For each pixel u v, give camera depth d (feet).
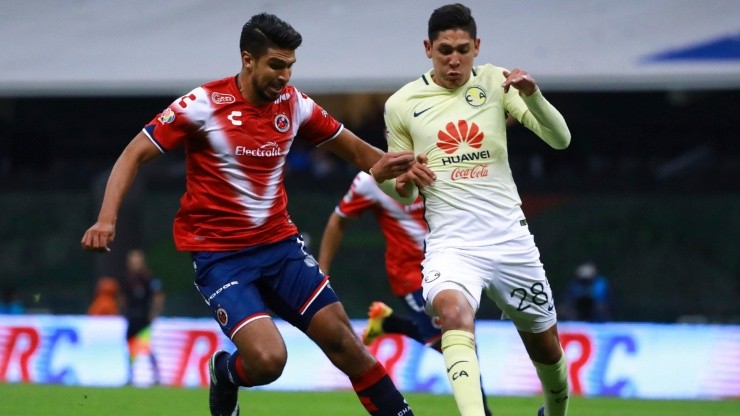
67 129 277.44
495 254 74.74
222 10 201.77
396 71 197.67
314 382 173.58
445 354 68.80
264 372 67.41
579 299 213.66
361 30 199.72
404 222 103.24
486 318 243.60
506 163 76.79
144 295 182.50
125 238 247.29
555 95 262.67
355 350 69.77
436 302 71.87
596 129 276.82
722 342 171.42
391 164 70.74
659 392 170.09
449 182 75.87
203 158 69.97
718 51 190.29
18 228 337.93
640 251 309.42
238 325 68.03
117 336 184.75
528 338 78.18
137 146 68.44
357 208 104.73
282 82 68.80
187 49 201.67
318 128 73.15
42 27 204.44
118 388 153.07
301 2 200.85
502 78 77.87
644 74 191.62
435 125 76.38
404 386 168.25
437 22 75.82
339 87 199.52
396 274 104.42
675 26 191.62
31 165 290.97
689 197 312.09
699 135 280.51
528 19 195.11
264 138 70.03
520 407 126.82
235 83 70.23
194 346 181.37
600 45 192.85
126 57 202.80
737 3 190.80
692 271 305.12
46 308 239.30
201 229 70.69
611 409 127.13
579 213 315.78
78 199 340.39
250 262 70.28
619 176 256.32
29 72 203.82
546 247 312.09
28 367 185.88
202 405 117.29
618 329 171.63
